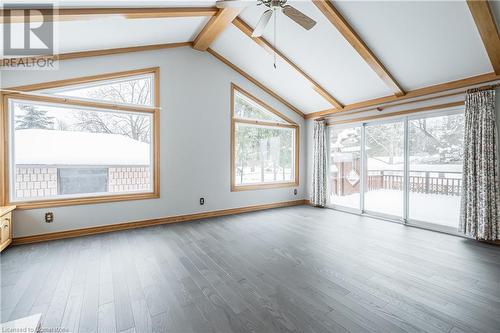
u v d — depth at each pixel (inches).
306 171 231.8
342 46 136.9
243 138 199.3
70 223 130.8
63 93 132.2
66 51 126.2
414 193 158.2
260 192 203.9
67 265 96.6
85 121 141.0
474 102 125.9
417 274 91.0
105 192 145.4
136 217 149.7
